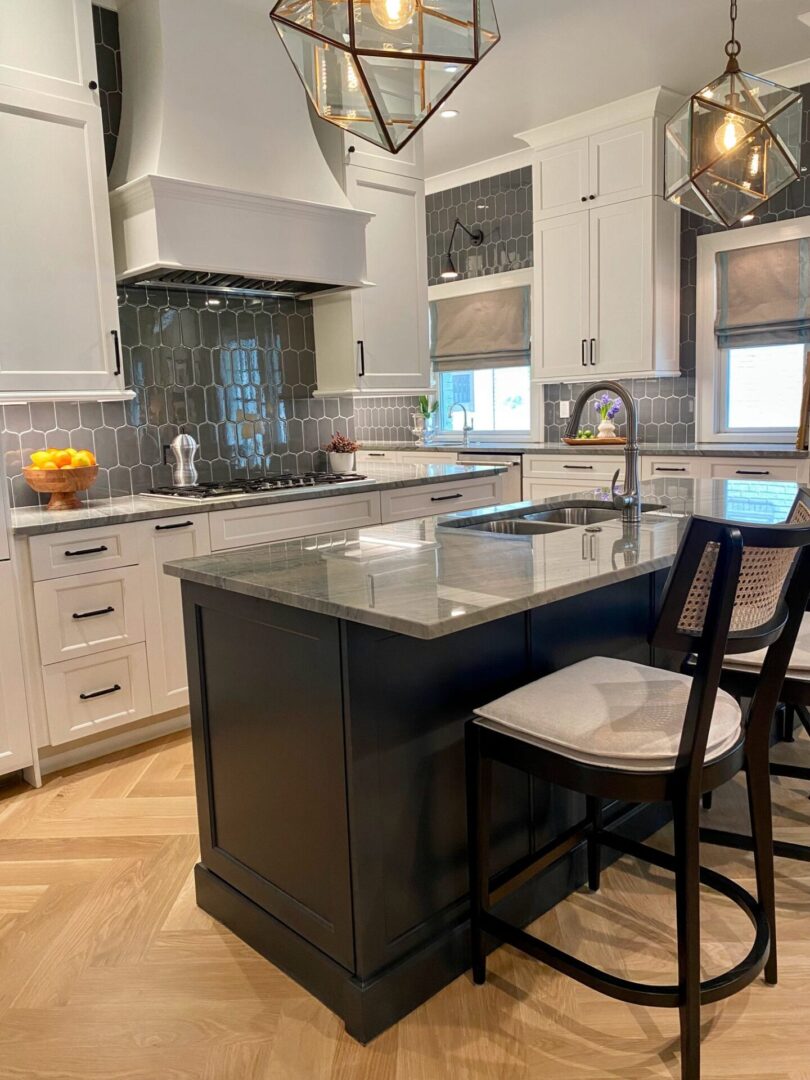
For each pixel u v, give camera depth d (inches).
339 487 138.3
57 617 108.9
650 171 179.6
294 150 138.1
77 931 77.5
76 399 118.1
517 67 160.9
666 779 55.2
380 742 61.5
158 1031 64.0
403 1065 59.5
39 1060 61.5
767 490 116.5
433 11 67.6
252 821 72.1
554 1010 64.8
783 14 140.5
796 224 174.2
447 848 67.7
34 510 120.8
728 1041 60.6
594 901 78.7
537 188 202.4
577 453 191.5
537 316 207.5
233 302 149.5
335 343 157.6
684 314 194.2
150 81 124.5
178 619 121.4
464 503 162.9
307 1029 63.6
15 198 110.3
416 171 163.6
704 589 55.7
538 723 60.1
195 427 145.3
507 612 56.3
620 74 165.3
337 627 59.1
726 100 93.7
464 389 247.6
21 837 95.7
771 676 61.7
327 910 64.6
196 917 79.3
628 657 86.8
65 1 113.4
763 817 63.4
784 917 75.3
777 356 183.5
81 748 116.0
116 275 127.5
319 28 67.6
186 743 122.6
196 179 123.3
